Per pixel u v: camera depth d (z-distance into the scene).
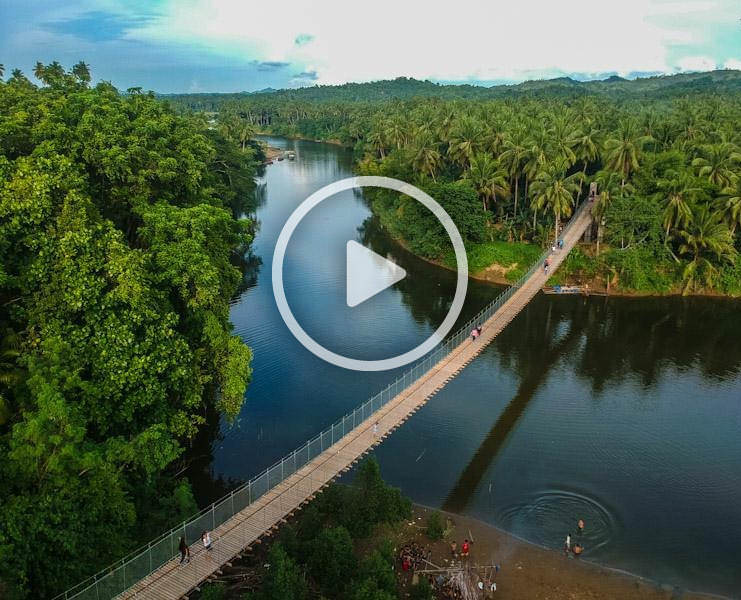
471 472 36.16
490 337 43.88
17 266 29.81
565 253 62.41
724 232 60.00
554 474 35.91
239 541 26.00
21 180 29.95
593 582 28.33
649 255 63.25
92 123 41.06
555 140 74.06
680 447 38.44
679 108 105.38
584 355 51.38
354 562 26.41
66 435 23.73
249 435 39.97
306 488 29.16
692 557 29.88
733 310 59.94
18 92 48.28
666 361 50.19
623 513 32.72
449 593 27.06
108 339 28.56
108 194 39.88
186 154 46.38
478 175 73.19
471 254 70.44
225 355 35.53
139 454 27.39
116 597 22.77
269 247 79.06
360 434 33.38
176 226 35.75
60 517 22.61
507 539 31.00
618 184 68.00
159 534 27.19
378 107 190.12
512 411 42.81
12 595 20.20
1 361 27.44
